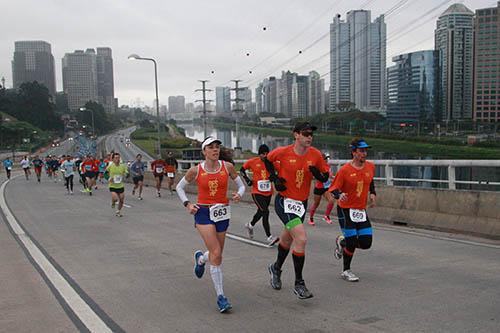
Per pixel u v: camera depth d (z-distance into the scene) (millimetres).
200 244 10375
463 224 10617
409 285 6805
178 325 5508
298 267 6246
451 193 11062
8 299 6656
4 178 41562
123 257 9195
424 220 11508
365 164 7043
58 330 5480
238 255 9094
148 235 11625
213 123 161625
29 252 9789
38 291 7012
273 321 5531
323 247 9625
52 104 146250
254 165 10383
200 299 6461
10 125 105625
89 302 6453
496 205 10148
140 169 21047
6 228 13125
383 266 7938
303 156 6336
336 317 5594
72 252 9758
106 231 12336
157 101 40562
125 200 20625
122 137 143500
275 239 9867
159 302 6387
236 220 13680
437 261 8195
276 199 6578
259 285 7027
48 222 14141
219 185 6152
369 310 5797
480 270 7539
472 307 5812
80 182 32406
